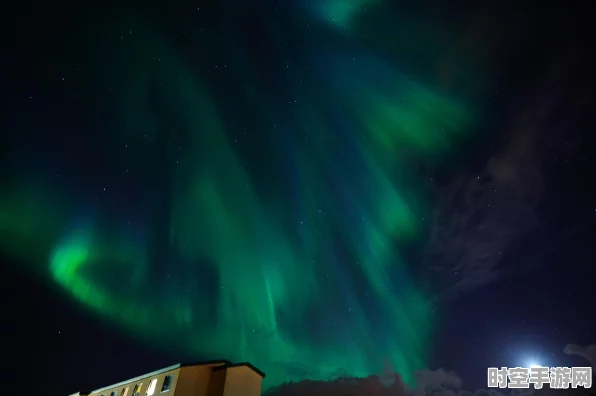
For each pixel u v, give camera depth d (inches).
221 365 1097.4
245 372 1102.4
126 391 1173.1
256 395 1104.8
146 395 1085.1
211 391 1053.8
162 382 1069.8
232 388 1056.8
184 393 1020.5
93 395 1310.3
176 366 1069.1
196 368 1069.1
